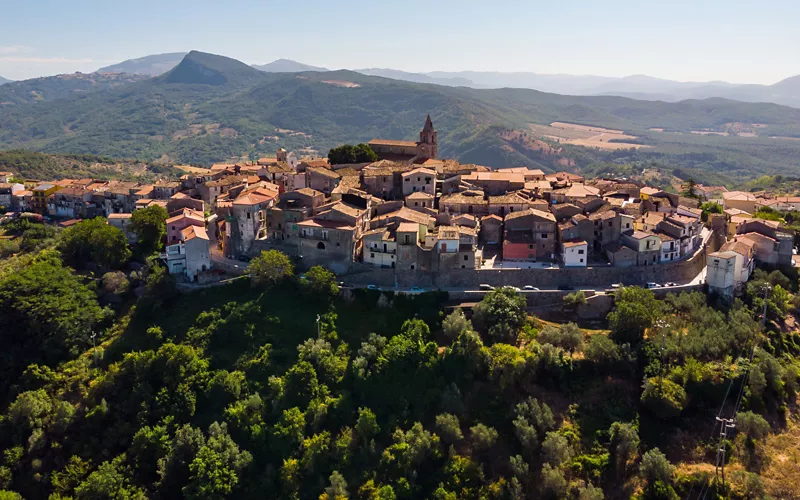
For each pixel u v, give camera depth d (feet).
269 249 558.97
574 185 651.66
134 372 433.07
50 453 400.26
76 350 463.42
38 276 489.26
